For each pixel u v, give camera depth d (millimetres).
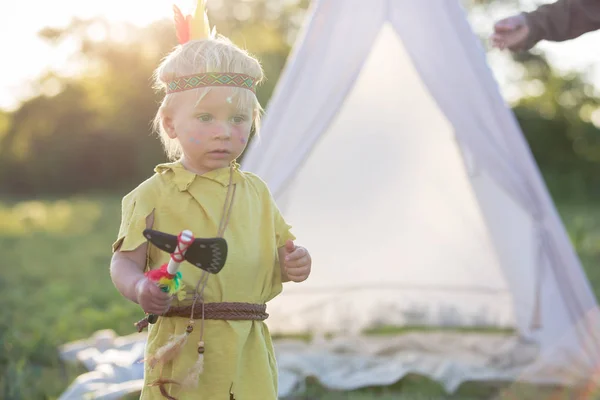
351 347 5711
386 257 6539
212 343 2258
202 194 2318
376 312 6539
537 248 4945
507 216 5570
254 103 2336
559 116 25469
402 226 6457
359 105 6078
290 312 6344
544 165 25391
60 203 23781
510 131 4859
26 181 27875
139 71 27078
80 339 5754
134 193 2354
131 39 27078
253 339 2332
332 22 5012
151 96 27031
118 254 2297
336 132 6121
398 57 5883
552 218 4938
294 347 5742
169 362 2275
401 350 5691
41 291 8273
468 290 6477
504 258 5629
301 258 2354
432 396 4625
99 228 16734
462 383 4824
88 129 27531
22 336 5805
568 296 4973
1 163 27906
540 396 4531
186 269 2254
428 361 5273
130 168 27703
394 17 4953
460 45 4914
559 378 4746
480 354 5520
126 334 6133
